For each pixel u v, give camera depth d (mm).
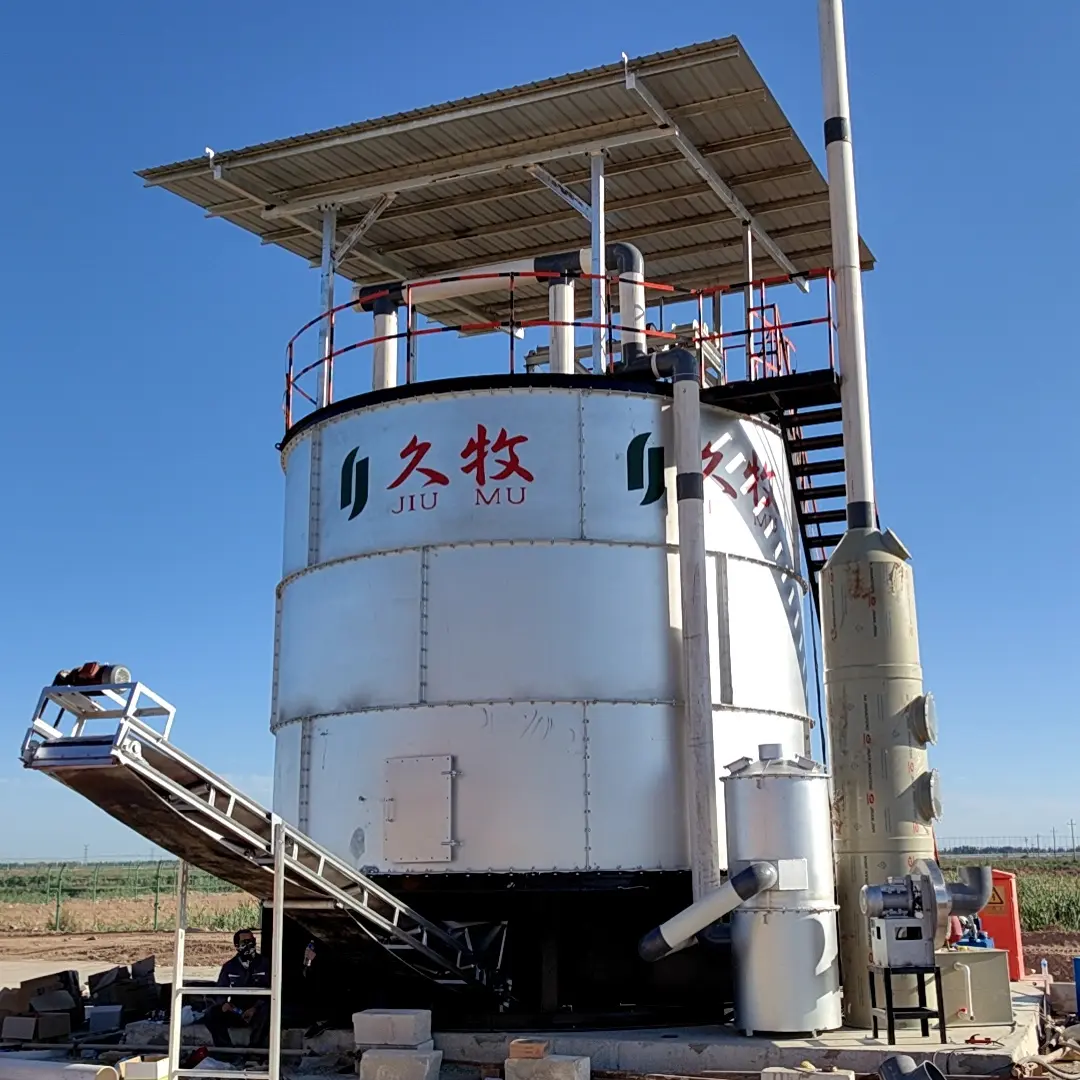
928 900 14656
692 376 17984
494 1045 15422
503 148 21578
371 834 17078
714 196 23641
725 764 17484
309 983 17125
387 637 17469
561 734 16828
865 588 17078
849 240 18781
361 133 21234
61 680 12844
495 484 17516
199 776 13391
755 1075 14242
